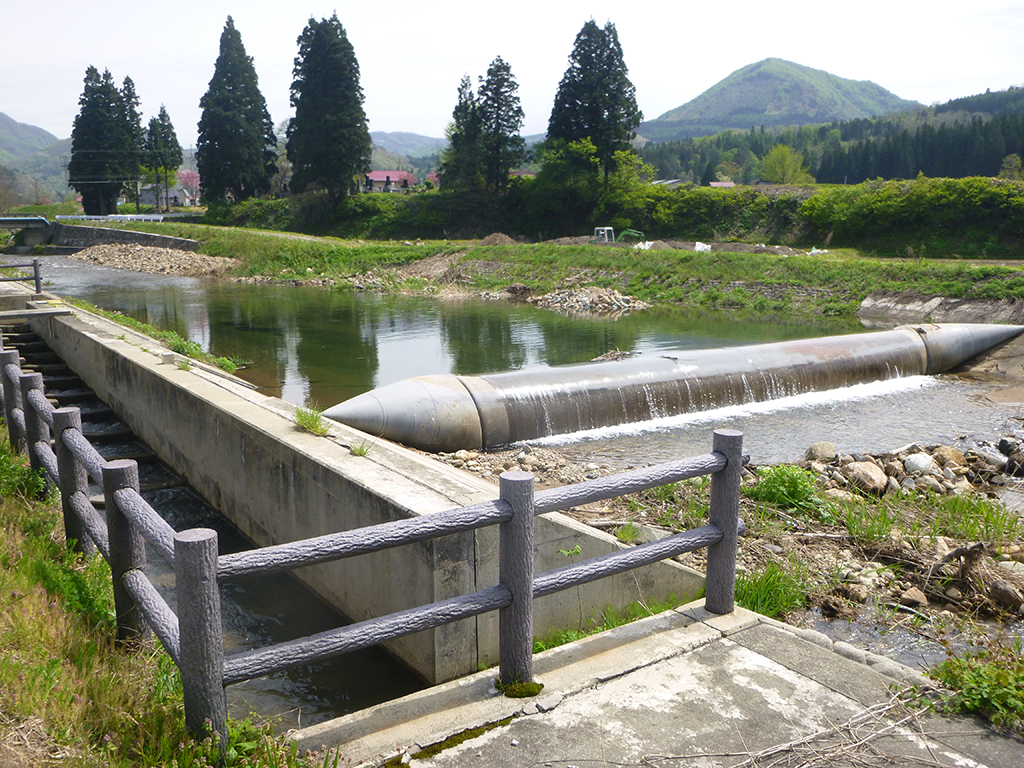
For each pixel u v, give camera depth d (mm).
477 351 25547
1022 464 12727
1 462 8188
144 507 4176
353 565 7617
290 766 3297
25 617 4684
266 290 46844
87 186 103000
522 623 3918
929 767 3324
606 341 27672
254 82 95250
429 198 87750
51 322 21250
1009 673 3895
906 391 21172
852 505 9414
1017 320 30328
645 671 4145
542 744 3496
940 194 63312
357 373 21781
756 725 3637
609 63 81688
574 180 80938
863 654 4453
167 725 3537
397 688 6613
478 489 7113
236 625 7820
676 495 9328
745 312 37719
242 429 9969
